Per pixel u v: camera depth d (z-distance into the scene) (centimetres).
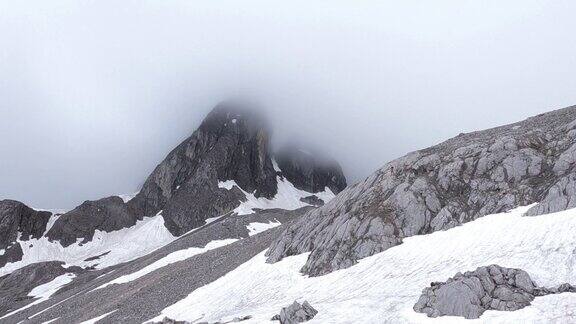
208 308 4075
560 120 4616
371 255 3609
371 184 4609
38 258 13425
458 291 2330
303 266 4044
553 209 3062
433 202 3825
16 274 10862
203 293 4547
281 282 3947
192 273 5684
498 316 2170
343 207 4559
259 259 4869
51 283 10244
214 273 5188
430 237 3500
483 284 2353
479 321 2177
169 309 4431
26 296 9625
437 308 2341
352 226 3994
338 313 2686
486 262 2783
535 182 3566
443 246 3275
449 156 4369
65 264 11662
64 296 8050
